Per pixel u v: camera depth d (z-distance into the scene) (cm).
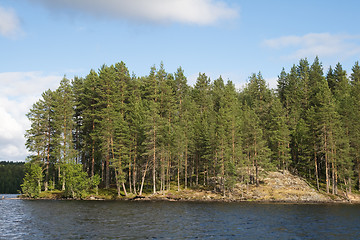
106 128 6831
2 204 5306
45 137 7306
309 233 2536
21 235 2414
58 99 7425
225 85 12031
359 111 7206
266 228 2772
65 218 3419
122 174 6738
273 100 9675
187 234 2458
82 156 7894
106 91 7538
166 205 5131
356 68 10419
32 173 6888
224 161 6781
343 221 3238
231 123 7175
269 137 8106
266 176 7306
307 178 7888
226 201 6112
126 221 3180
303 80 10406
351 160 6744
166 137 7056
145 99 8456
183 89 9425
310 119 7425
